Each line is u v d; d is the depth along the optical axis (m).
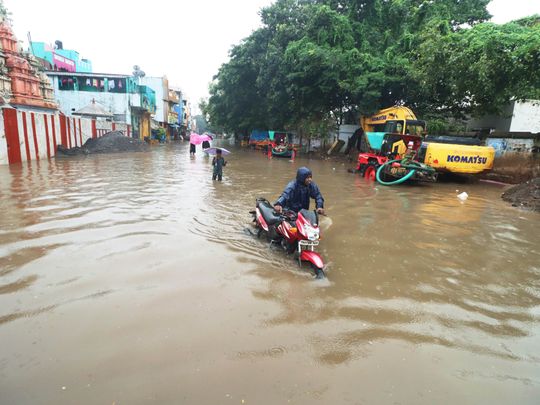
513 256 5.27
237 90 36.12
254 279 4.12
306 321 3.26
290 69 25.83
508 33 13.48
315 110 26.25
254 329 3.08
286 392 2.35
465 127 20.92
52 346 2.73
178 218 6.70
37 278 3.90
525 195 9.70
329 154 27.52
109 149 22.83
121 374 2.45
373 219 7.29
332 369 2.60
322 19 24.58
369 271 4.53
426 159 13.59
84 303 3.40
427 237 6.11
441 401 2.32
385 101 22.94
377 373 2.58
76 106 32.03
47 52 32.66
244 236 5.78
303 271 4.45
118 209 7.22
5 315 3.14
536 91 14.38
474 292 4.02
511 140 15.22
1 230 5.57
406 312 3.50
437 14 23.36
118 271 4.16
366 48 24.05
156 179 11.80
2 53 17.72
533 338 3.13
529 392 2.45
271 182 12.10
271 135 31.45
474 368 2.68
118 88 32.22
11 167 13.24
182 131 66.50
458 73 14.89
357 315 3.41
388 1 26.00
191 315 3.26
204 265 4.45
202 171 14.75
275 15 31.14
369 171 14.60
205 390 2.33
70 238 5.27
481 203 9.59
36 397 2.22
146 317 3.20
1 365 2.50
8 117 13.93
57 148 18.64
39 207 7.13
